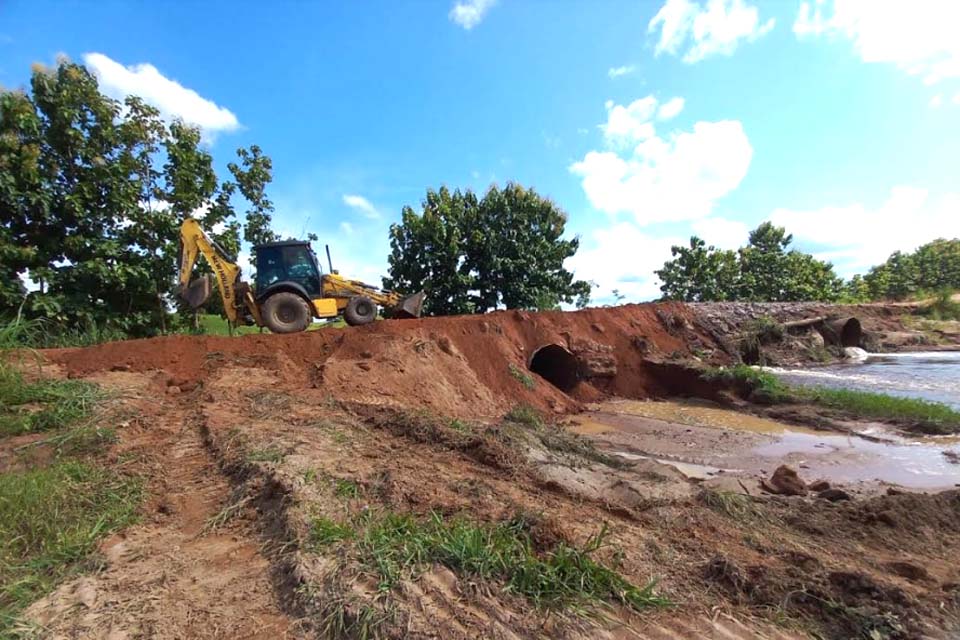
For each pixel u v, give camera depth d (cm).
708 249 2794
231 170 1658
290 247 1365
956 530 486
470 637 271
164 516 417
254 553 359
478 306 2159
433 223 2003
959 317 2489
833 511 522
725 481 657
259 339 1062
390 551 346
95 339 1154
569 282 2292
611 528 428
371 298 1468
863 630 302
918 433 920
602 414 1199
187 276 1263
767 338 1819
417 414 770
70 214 1224
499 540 362
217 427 622
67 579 326
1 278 1123
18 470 484
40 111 1242
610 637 282
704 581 350
